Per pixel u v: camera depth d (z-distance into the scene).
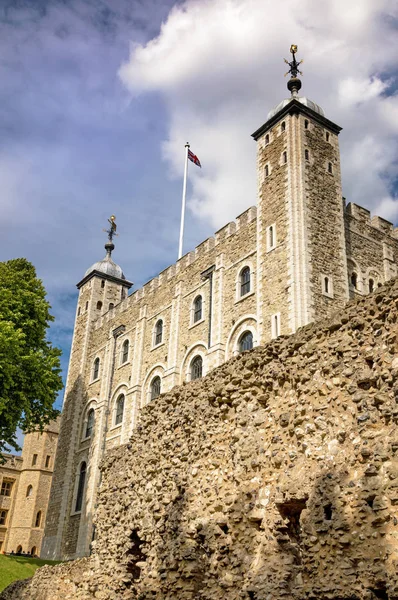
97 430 43.31
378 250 34.12
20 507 63.47
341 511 8.93
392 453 8.57
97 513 16.89
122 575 14.37
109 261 53.94
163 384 37.47
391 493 8.34
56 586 17.94
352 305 10.23
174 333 38.25
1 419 30.86
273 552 9.98
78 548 39.94
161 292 41.84
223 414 12.43
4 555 30.17
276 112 33.66
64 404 49.34
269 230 31.45
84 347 49.44
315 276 29.05
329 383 10.05
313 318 27.98
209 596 10.78
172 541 12.44
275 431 10.94
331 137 33.62
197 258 38.50
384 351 9.29
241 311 32.50
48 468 65.19
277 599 9.39
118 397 43.16
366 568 8.28
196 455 12.86
